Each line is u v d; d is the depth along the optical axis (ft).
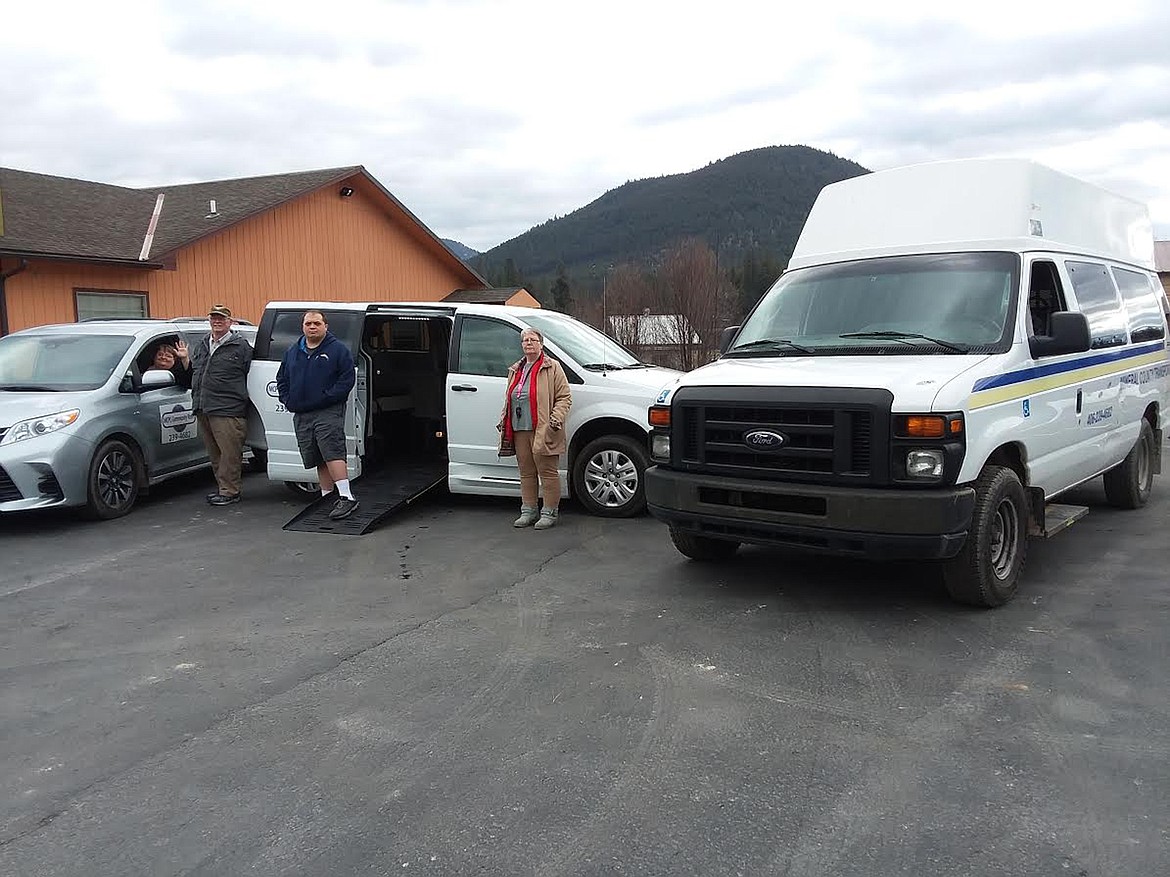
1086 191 22.77
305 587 19.75
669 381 25.93
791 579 19.33
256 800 10.77
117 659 15.66
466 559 21.71
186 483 33.71
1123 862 9.11
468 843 9.71
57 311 47.19
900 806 10.21
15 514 28.40
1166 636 15.44
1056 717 12.38
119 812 10.60
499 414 26.11
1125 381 23.38
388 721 12.82
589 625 16.67
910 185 20.67
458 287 84.53
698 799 10.46
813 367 17.11
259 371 28.43
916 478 15.28
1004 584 17.01
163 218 57.82
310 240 64.39
